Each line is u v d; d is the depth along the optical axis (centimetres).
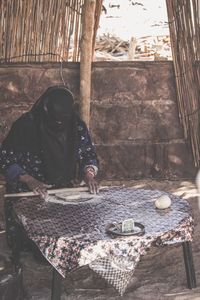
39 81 568
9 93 570
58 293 324
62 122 405
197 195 557
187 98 575
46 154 413
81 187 404
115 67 571
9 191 423
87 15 542
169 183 588
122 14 954
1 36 555
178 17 558
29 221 339
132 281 394
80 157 430
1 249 442
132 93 578
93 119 580
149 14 952
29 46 560
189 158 594
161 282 392
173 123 587
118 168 593
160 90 580
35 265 415
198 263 422
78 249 305
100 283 391
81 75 556
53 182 420
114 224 327
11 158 415
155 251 441
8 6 548
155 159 594
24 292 361
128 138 588
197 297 366
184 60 566
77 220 340
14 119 575
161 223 331
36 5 549
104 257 314
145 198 380
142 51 822
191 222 339
